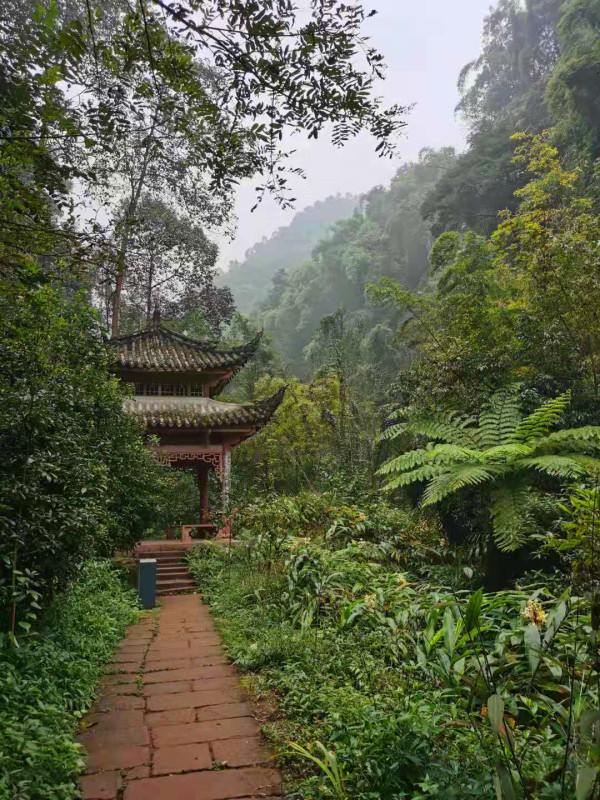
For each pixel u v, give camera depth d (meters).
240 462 20.50
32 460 4.20
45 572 4.52
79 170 3.43
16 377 4.97
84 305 6.62
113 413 7.45
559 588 4.82
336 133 3.22
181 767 3.15
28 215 3.43
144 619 7.07
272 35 2.83
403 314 41.28
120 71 3.18
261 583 7.47
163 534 14.40
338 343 22.30
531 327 8.41
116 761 3.22
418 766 2.69
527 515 6.46
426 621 4.65
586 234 8.33
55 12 2.96
